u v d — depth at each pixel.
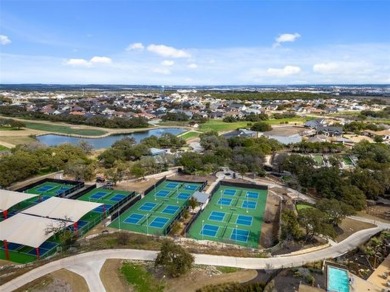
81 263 45.56
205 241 56.69
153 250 49.34
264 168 105.62
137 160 113.00
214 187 86.38
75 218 60.47
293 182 88.00
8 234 53.00
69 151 111.44
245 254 49.06
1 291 39.47
